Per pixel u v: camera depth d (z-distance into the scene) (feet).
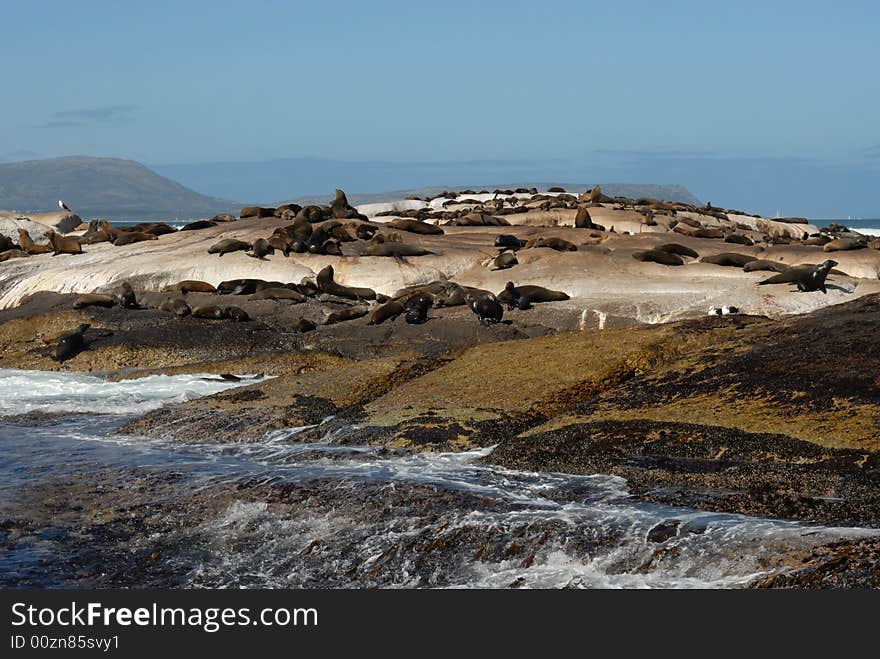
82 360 67.46
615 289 77.51
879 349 41.24
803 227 160.66
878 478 32.42
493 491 35.04
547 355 50.31
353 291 80.59
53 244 96.68
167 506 36.63
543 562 30.19
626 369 47.47
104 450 45.16
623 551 29.78
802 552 27.91
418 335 67.77
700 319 52.44
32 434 49.34
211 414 48.96
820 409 37.65
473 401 45.75
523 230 104.63
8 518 36.22
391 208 175.83
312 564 31.73
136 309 77.25
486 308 68.03
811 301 73.00
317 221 100.89
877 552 27.14
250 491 36.76
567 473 37.27
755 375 41.86
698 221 132.36
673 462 36.24
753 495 32.81
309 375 53.52
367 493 35.22
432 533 31.89
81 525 35.50
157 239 97.76
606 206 132.26
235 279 82.33
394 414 45.16
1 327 76.18
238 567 31.94
